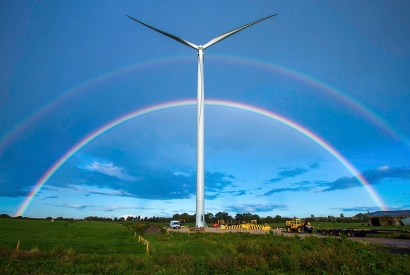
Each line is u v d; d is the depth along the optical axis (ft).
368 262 61.57
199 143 273.13
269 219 501.56
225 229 251.60
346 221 448.24
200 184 266.57
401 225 223.71
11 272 58.39
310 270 58.39
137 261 67.26
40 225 338.34
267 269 58.23
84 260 71.10
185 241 136.15
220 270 57.72
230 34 284.41
